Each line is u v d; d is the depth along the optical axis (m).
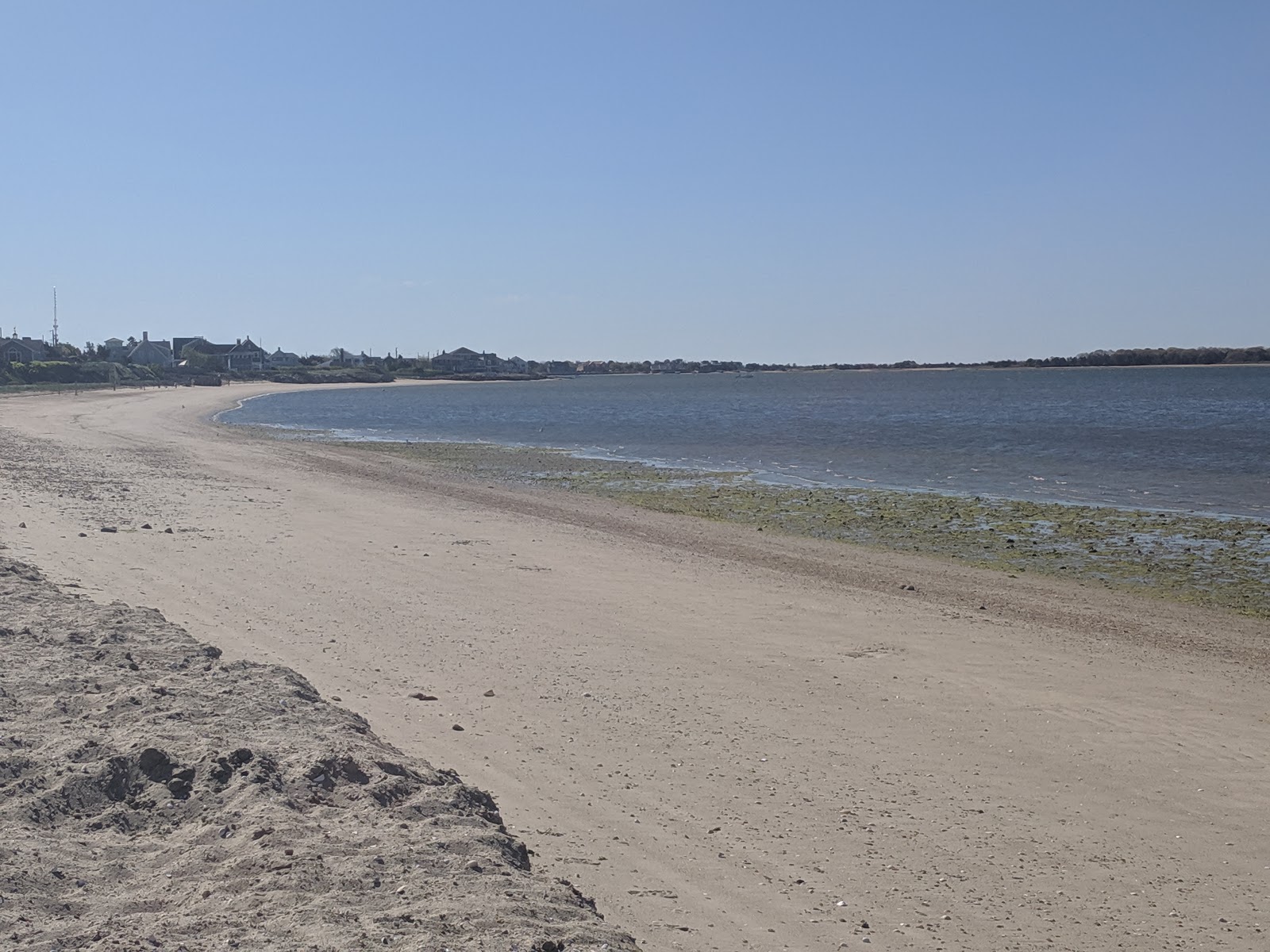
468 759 8.23
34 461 30.78
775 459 41.94
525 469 37.38
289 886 4.88
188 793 6.09
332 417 78.62
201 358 179.50
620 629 12.90
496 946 4.49
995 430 60.25
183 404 89.06
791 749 8.89
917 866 6.79
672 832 7.09
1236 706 10.64
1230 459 41.66
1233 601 16.55
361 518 22.02
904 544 21.58
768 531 23.16
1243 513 26.38
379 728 8.76
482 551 18.41
